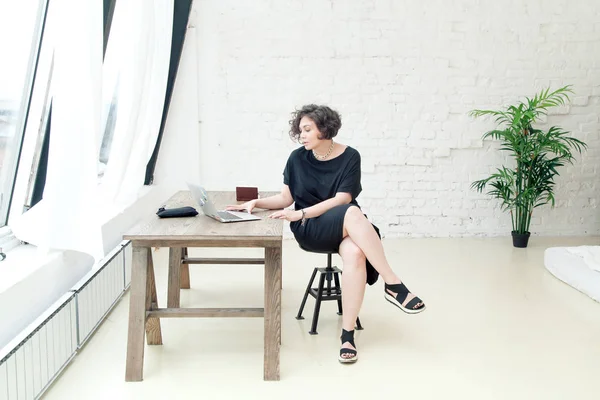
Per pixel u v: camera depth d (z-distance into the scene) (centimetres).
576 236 624
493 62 594
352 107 591
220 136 592
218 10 574
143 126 459
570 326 371
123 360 314
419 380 296
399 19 583
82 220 290
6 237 316
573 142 609
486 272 491
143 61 379
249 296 425
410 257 537
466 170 607
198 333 357
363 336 354
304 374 303
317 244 331
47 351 269
